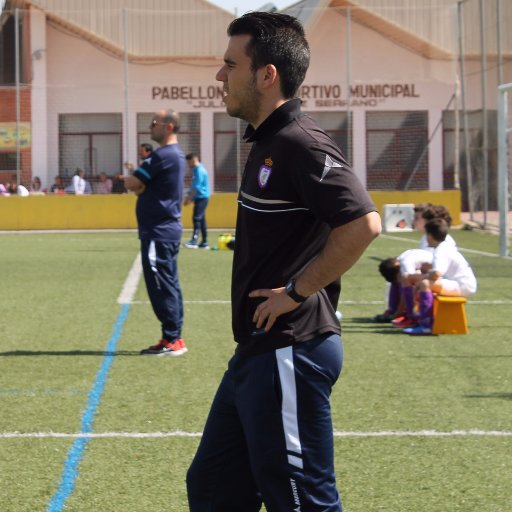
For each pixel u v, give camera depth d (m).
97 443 8.07
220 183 46.12
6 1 44.50
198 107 45.94
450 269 13.61
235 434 4.80
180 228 11.65
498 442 8.11
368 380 10.48
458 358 11.71
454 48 39.38
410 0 45.66
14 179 44.19
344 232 4.25
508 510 6.53
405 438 8.21
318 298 4.56
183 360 11.62
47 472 7.32
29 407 9.31
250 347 4.50
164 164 11.20
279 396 4.43
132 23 45.59
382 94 46.09
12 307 16.34
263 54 4.46
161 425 8.62
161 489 6.93
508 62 35.72
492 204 38.94
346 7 40.88
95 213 38.59
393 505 6.62
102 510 6.52
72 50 45.66
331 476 4.51
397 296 14.34
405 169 46.22
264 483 4.50
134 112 45.72
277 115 4.45
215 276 21.00
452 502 6.68
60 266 23.30
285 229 4.44
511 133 34.50
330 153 4.31
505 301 16.83
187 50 45.75
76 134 45.31
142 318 15.05
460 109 43.06
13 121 44.62
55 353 12.14
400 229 31.23
